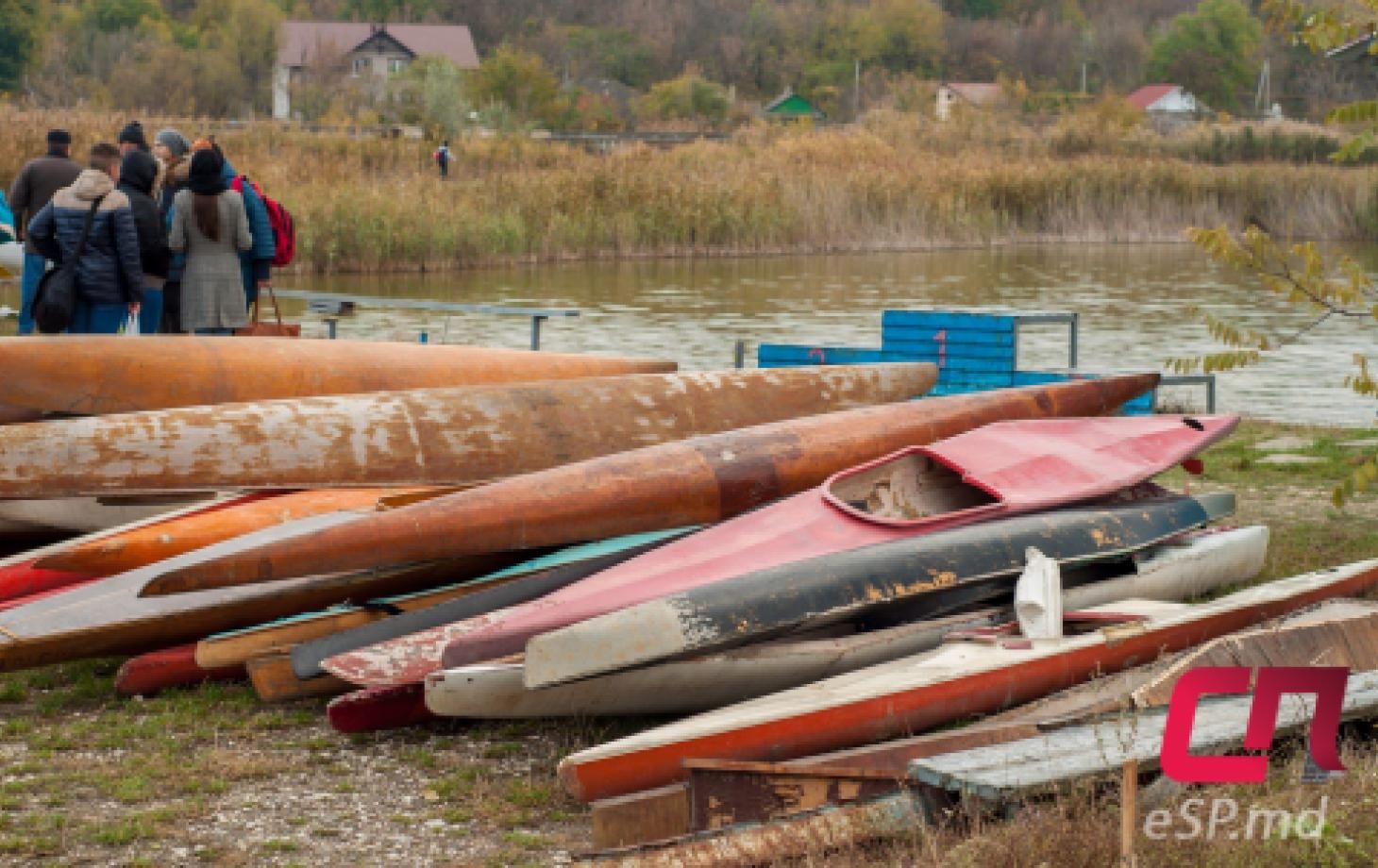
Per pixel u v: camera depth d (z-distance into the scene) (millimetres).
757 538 10594
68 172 17969
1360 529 14266
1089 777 7211
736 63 167625
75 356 13500
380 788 8656
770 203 54250
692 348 29219
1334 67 155500
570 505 11180
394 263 44844
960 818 7254
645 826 7590
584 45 167000
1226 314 36031
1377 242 63531
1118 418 13289
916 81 142625
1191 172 64188
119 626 10336
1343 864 6754
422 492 11984
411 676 9242
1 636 10172
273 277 42250
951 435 13414
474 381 15422
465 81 109438
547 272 45594
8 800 8305
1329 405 23234
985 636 9406
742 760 8008
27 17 121438
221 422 12633
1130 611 9969
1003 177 60906
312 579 10898
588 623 8688
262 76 133875
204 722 9727
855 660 9734
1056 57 175125
